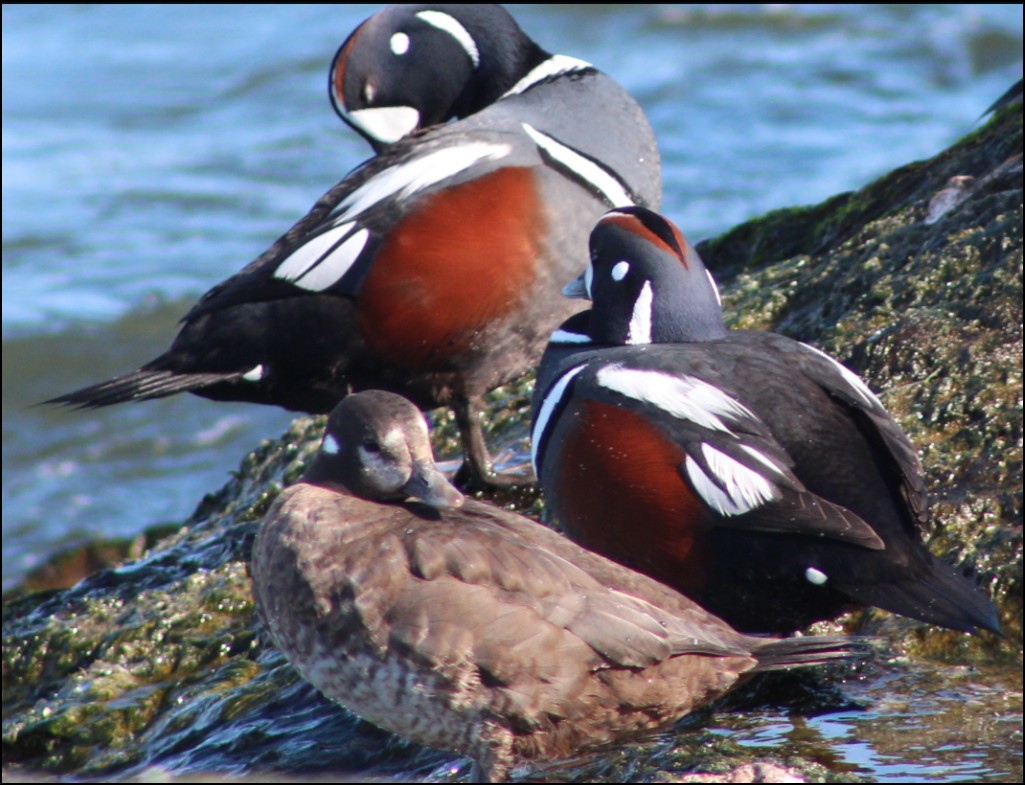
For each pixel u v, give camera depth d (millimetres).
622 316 9008
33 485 19094
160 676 10039
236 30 34969
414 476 7938
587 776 7715
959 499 9391
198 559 11172
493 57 11414
